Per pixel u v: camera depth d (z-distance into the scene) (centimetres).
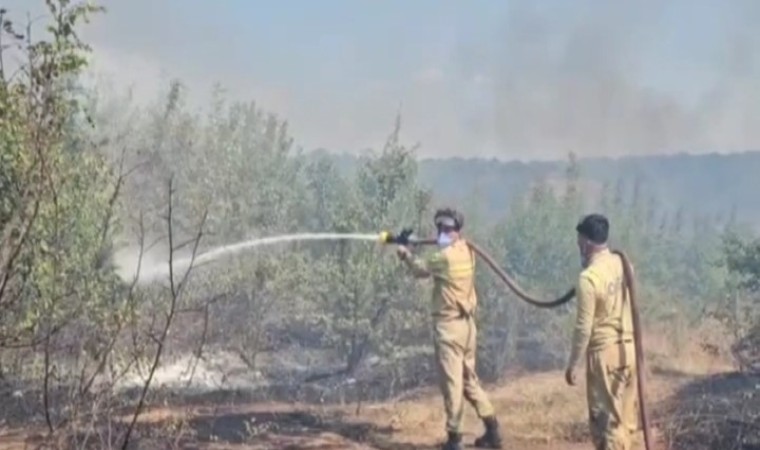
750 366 984
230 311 1071
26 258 536
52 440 538
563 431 815
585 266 632
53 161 541
